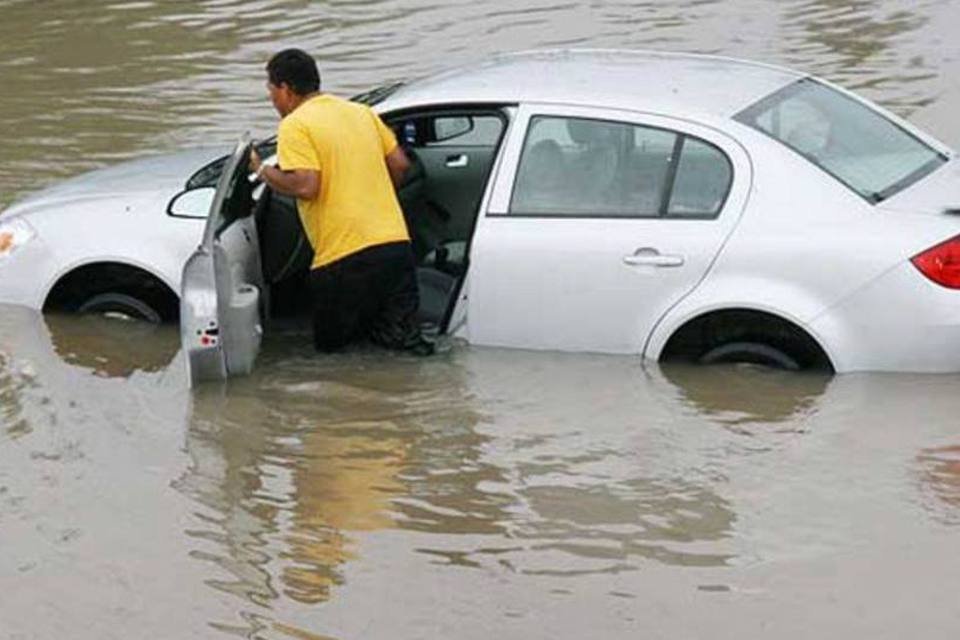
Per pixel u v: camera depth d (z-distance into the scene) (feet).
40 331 35.63
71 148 53.26
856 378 30.66
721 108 32.24
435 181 36.55
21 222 36.40
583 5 79.25
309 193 32.76
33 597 24.91
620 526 26.58
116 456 30.19
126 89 63.26
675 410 30.91
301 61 33.81
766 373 31.48
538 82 33.83
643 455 29.30
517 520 27.02
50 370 34.12
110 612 24.36
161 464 29.78
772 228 30.96
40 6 85.15
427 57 67.72
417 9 79.61
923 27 69.87
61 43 74.64
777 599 23.94
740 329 31.50
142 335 35.55
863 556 25.17
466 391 32.24
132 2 84.64
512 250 32.60
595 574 24.99
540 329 32.78
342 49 70.28
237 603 24.49
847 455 28.78
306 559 25.89
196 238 34.91
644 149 32.09
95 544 26.63
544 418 30.99
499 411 31.40
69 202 36.68
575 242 32.19
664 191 31.89
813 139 32.24
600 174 32.37
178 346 35.19
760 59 64.75
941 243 30.07
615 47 68.69
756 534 26.08
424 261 36.01
